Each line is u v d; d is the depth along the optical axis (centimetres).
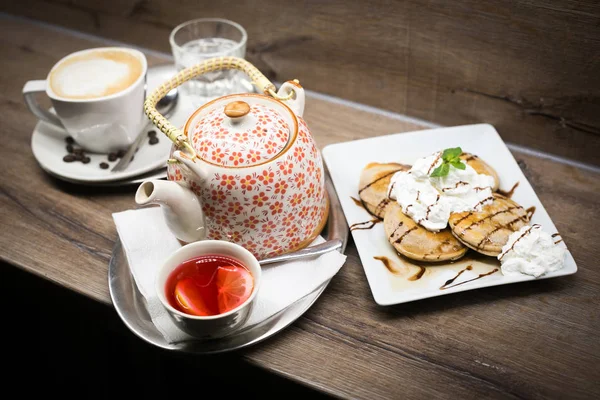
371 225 94
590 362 80
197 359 85
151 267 88
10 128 118
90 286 92
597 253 93
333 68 120
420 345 83
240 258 80
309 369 81
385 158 105
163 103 116
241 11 123
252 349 83
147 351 124
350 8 110
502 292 88
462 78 109
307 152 84
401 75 114
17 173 110
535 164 108
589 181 104
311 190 85
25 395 151
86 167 107
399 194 93
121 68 107
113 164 108
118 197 105
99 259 96
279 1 117
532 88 104
